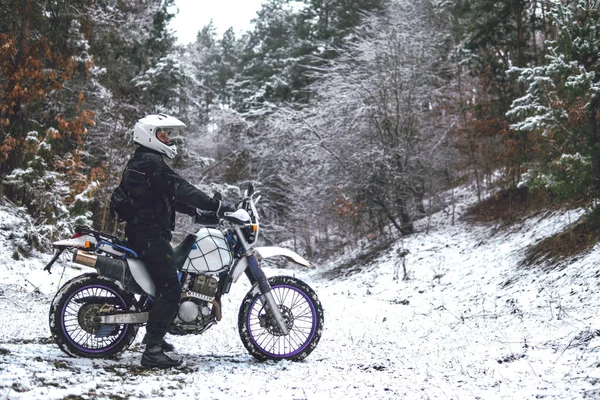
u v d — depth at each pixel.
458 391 4.47
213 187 27.06
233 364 5.34
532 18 18.80
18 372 4.10
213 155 32.31
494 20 18.84
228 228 5.60
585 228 11.52
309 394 4.30
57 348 5.46
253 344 5.52
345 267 19.98
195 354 5.78
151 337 5.00
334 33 32.81
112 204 5.19
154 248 5.02
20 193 15.97
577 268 10.06
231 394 4.18
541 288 10.12
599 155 10.28
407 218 19.94
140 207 5.07
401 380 4.85
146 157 5.14
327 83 22.23
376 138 20.44
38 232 14.20
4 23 17.08
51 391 3.74
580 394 4.16
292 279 5.73
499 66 17.98
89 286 5.06
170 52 31.77
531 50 19.16
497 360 5.64
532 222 14.73
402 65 21.14
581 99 10.80
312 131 21.00
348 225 23.09
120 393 3.99
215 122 30.36
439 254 16.22
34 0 17.22
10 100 16.44
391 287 14.98
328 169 20.64
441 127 21.69
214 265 5.31
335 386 4.59
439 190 21.45
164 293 5.06
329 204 21.42
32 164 15.16
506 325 8.08
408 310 10.72
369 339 7.35
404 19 23.11
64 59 17.97
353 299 12.05
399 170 20.12
